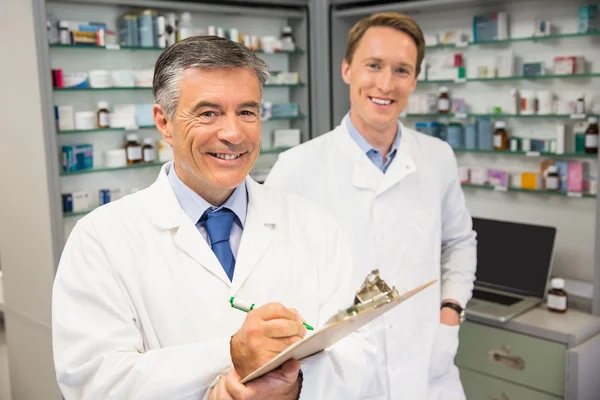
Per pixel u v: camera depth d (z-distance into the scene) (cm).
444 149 216
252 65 117
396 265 196
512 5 318
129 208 131
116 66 324
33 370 307
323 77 364
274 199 143
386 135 200
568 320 267
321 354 121
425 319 200
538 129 316
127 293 123
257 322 99
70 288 121
